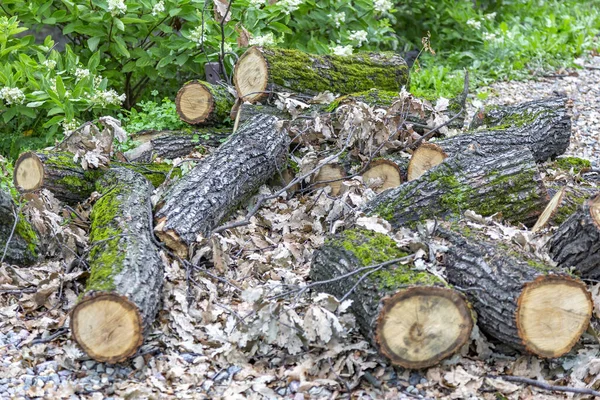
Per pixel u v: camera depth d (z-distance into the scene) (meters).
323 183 5.40
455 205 4.56
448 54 9.50
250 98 5.92
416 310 3.49
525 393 3.54
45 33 8.60
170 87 7.93
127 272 3.80
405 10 9.71
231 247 4.74
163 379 3.63
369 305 3.62
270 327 3.70
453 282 3.88
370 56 6.48
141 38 7.43
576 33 10.00
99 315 3.57
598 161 6.52
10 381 3.56
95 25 7.07
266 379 3.59
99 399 3.46
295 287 4.12
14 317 4.04
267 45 6.64
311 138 5.63
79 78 6.73
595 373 3.60
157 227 4.42
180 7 7.05
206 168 4.88
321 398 3.49
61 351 3.80
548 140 5.84
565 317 3.55
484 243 3.90
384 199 4.66
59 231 4.52
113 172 5.14
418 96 6.32
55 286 4.18
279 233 5.03
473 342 3.77
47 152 5.16
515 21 10.32
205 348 3.85
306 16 7.91
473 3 10.37
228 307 4.16
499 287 3.62
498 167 4.67
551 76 8.98
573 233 3.96
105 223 4.40
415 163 5.35
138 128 6.29
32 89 6.82
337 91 6.14
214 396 3.52
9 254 4.39
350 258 3.96
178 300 4.07
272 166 5.27
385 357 3.53
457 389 3.52
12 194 5.12
